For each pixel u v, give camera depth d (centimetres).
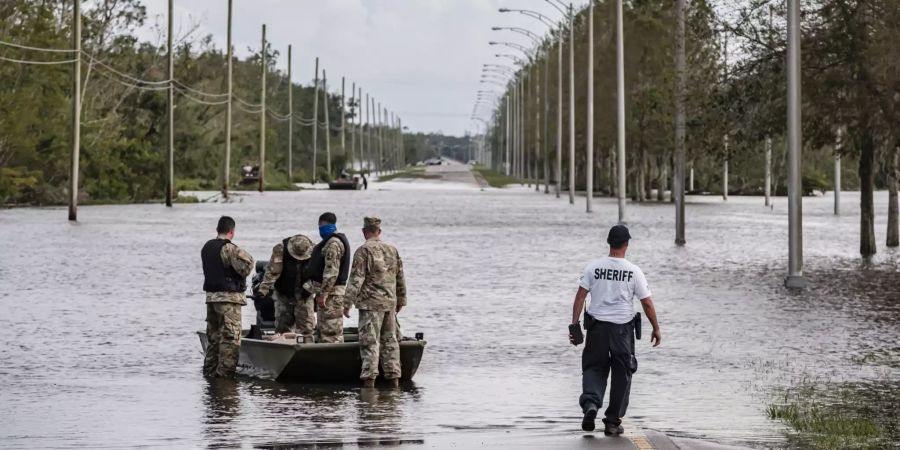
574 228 12038
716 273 7256
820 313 5275
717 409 3116
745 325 4875
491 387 3456
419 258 8338
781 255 8681
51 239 9931
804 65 7744
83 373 3669
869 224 8606
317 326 3575
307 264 3644
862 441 2684
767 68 8106
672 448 2539
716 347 4266
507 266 7706
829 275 7112
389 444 2619
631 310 2697
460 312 5306
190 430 2812
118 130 19188
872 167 8562
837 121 7831
